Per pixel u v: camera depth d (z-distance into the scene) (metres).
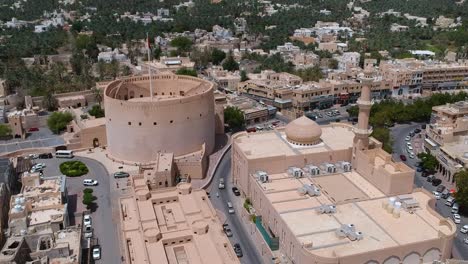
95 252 122.31
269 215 128.50
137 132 168.75
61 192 134.50
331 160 150.62
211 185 164.00
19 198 127.00
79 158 182.88
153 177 153.12
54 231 120.06
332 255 102.88
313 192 130.88
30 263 103.44
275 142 160.38
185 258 112.62
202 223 119.94
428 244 108.19
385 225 115.88
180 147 173.62
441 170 175.25
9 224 116.25
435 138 194.00
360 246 106.94
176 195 137.62
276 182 140.25
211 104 183.88
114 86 192.75
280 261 118.38
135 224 122.25
